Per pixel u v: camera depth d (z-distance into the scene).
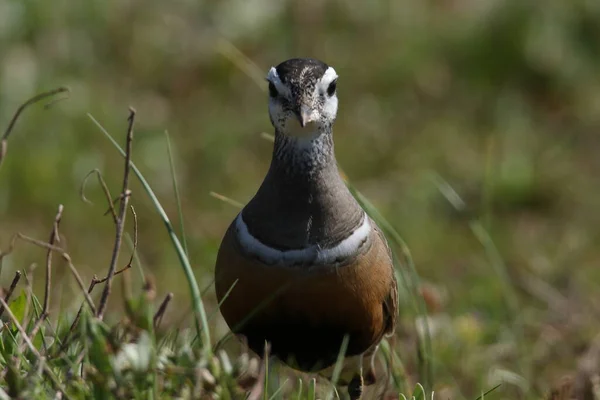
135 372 7.83
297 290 9.45
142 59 20.12
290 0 21.06
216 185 18.12
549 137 19.94
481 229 13.45
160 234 16.66
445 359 12.58
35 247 16.02
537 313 14.94
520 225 18.02
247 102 19.97
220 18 20.52
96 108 18.56
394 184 18.45
